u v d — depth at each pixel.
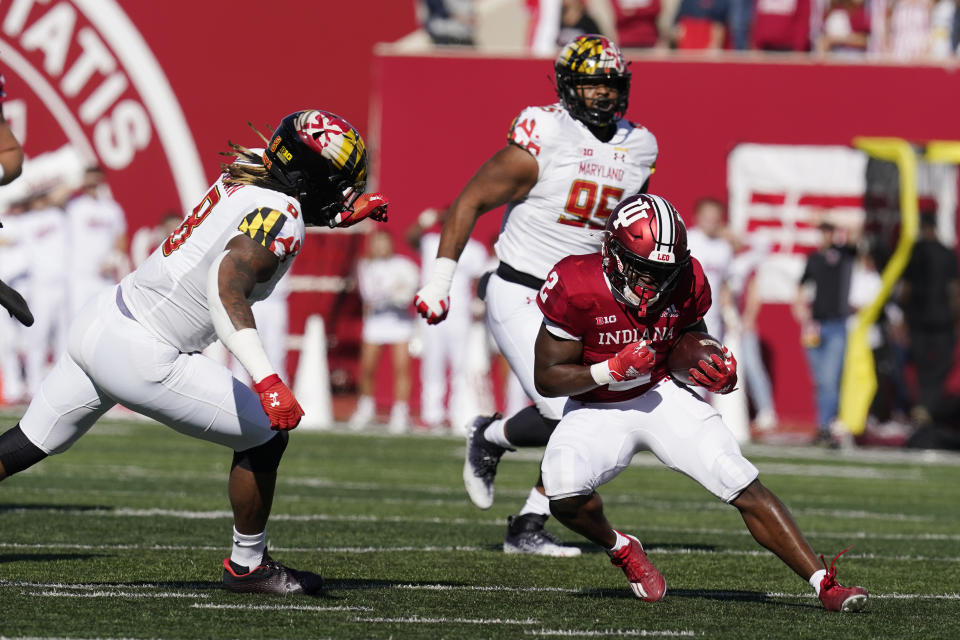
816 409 54.69
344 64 58.22
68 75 57.16
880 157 51.16
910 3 57.75
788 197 54.84
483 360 51.84
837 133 54.84
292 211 16.34
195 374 16.62
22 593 16.81
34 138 56.97
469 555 21.95
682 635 15.40
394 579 19.19
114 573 18.69
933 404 51.38
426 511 28.03
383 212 17.47
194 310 16.44
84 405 16.97
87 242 52.44
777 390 54.78
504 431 22.59
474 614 16.45
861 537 26.00
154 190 57.59
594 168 21.64
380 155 54.97
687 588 19.20
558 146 21.58
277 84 58.06
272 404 15.45
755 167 54.91
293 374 56.88
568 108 21.78
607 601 17.75
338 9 58.06
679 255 16.34
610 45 21.56
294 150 16.58
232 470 17.20
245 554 17.47
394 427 50.69
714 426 17.00
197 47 57.78
